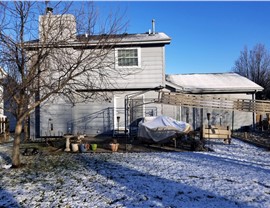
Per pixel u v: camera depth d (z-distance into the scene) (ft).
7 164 34.09
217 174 28.22
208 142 52.08
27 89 30.25
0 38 28.53
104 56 32.01
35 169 31.27
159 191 22.89
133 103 58.90
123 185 24.64
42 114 58.85
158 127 48.55
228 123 70.28
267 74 152.66
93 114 59.11
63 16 31.35
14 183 25.66
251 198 21.12
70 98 38.24
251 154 40.96
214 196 21.61
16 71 30.48
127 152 42.86
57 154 41.37
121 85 57.88
